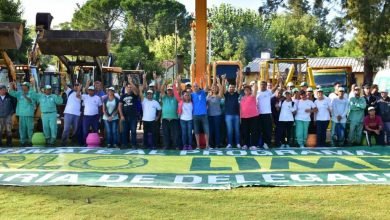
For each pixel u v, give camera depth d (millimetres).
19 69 16547
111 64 24391
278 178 8875
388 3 26391
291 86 14727
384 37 27078
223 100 12664
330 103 13117
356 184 8422
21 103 13070
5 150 11930
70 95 13273
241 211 6637
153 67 47812
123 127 12656
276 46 59344
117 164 10156
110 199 7359
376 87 13930
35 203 7090
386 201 7215
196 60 15242
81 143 13336
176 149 12297
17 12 35844
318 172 9391
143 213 6547
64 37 16109
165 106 12391
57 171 9422
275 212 6590
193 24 16016
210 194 7711
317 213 6543
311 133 13266
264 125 12578
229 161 10531
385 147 12672
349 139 13359
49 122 13023
